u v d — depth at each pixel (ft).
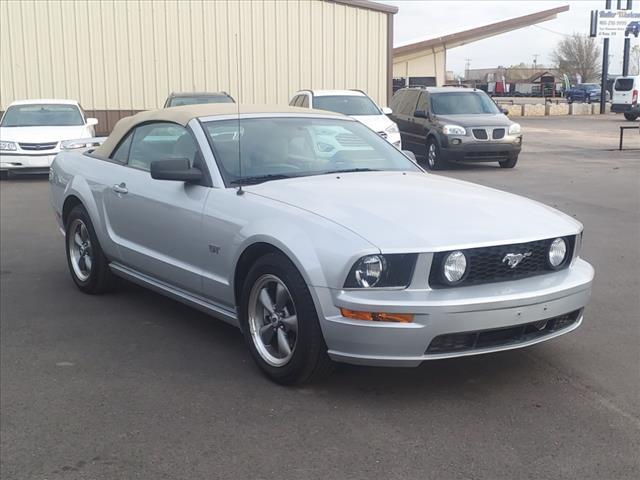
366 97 53.36
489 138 52.01
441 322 12.15
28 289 21.20
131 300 20.06
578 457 11.23
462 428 12.23
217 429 12.28
